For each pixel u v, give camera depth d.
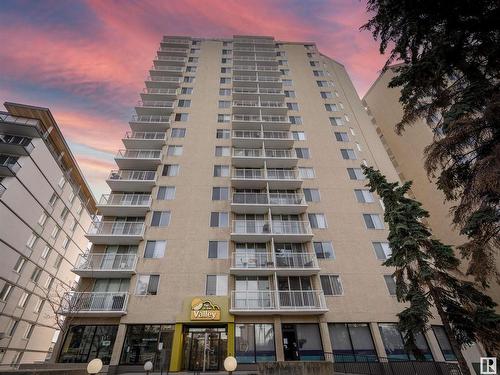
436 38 8.73
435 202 31.25
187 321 17.17
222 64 38.56
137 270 19.22
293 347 17.28
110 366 15.70
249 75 37.09
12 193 24.02
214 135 28.62
